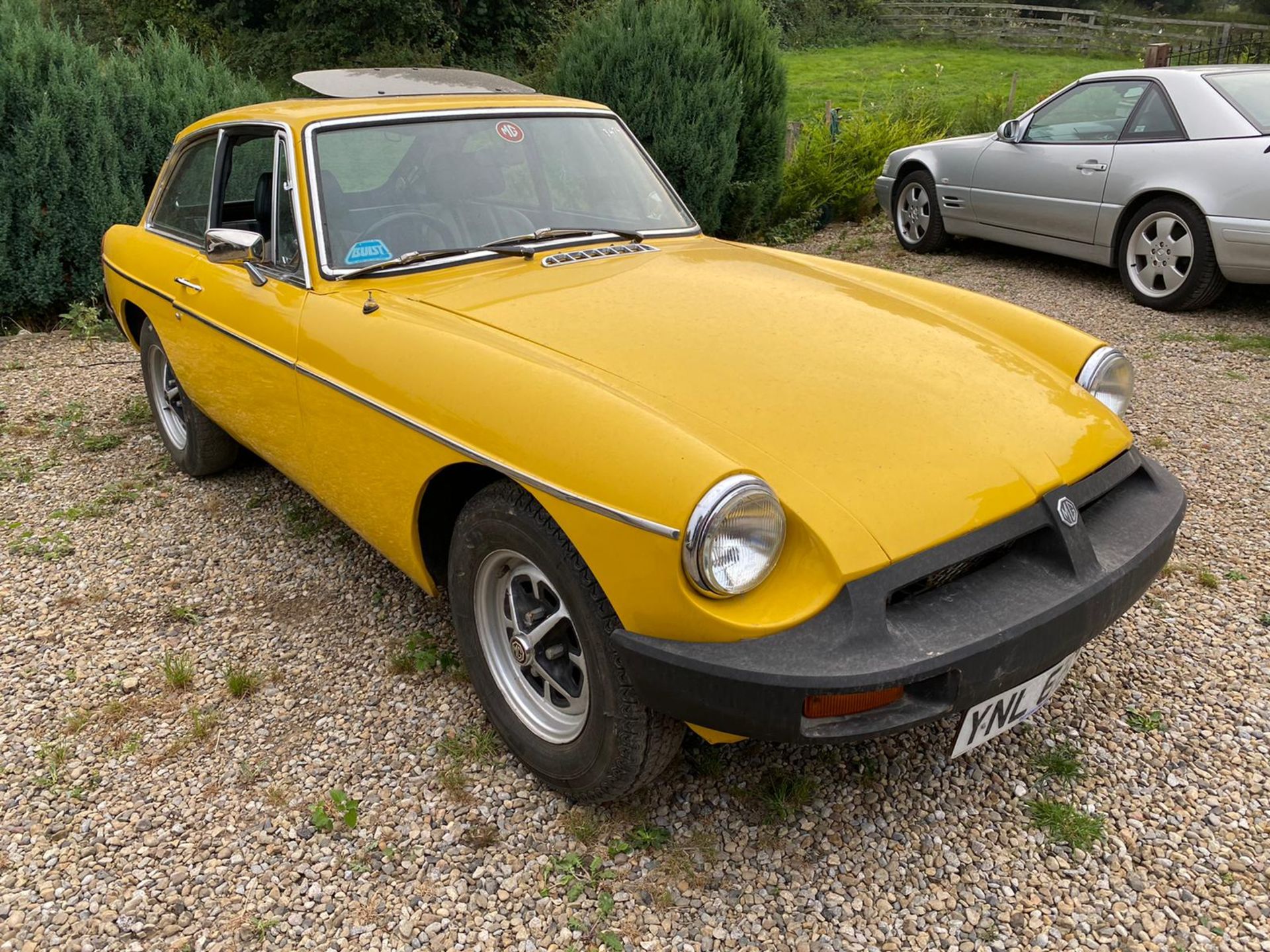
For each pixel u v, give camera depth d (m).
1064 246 7.80
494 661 2.68
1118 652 3.15
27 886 2.36
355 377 2.86
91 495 4.57
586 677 2.34
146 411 5.64
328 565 3.86
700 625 2.05
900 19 33.97
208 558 3.95
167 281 4.14
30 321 7.82
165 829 2.53
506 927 2.22
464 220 3.39
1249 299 7.22
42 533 4.19
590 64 9.27
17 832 2.53
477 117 3.62
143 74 8.18
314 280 3.19
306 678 3.15
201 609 3.58
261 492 4.55
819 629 2.04
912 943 2.16
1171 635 3.23
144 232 4.63
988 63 27.30
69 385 6.19
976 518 2.22
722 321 2.79
